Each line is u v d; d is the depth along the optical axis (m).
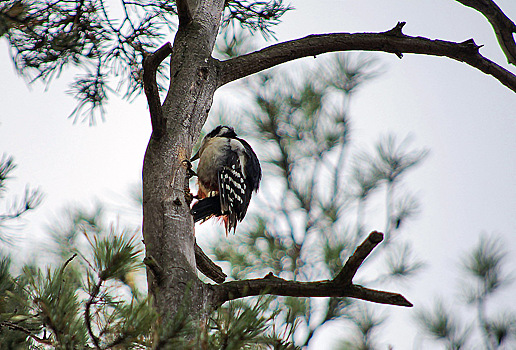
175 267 5.77
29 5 5.27
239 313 4.26
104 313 4.26
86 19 8.22
